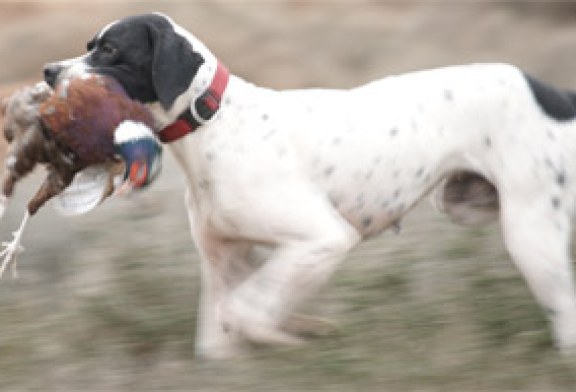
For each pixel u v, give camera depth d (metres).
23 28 27.97
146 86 9.18
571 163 9.80
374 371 9.27
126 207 13.52
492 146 9.72
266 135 9.30
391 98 9.66
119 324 10.63
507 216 9.72
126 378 9.77
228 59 27.73
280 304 9.25
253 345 9.64
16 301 11.41
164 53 9.00
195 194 9.57
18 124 9.16
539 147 9.67
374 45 27.72
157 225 12.98
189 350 10.33
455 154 9.73
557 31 26.83
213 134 9.27
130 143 8.73
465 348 9.69
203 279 10.27
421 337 10.03
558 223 9.76
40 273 12.11
